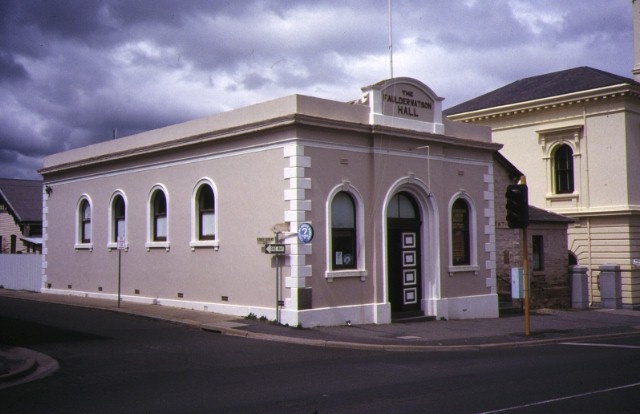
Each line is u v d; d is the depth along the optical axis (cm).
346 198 1891
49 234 2728
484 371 1166
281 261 1767
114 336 1569
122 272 2312
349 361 1291
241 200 1892
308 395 952
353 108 1906
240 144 1903
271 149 1814
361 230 1888
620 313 2656
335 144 1844
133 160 2286
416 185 2052
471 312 2202
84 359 1283
